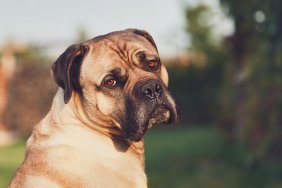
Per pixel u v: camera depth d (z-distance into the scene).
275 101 11.20
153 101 4.66
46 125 4.74
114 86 4.69
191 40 25.06
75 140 4.61
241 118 13.68
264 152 11.32
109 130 4.74
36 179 4.46
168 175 11.98
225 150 14.36
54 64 4.73
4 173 13.01
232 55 14.06
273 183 10.45
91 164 4.55
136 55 4.76
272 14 10.73
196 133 20.12
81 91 4.71
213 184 10.87
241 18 12.56
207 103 24.27
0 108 20.84
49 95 20.62
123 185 4.60
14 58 21.33
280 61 11.09
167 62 25.02
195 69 24.44
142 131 4.64
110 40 4.79
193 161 13.38
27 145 4.77
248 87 12.25
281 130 11.13
